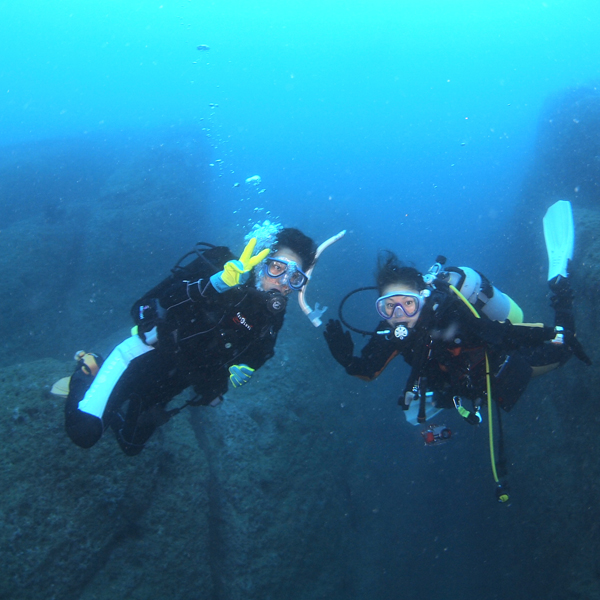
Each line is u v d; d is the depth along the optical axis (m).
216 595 7.18
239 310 2.34
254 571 7.31
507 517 10.27
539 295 11.35
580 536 8.07
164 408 2.67
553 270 3.12
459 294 2.64
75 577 5.19
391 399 13.48
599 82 14.78
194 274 2.49
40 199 16.98
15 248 12.27
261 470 8.02
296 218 17.56
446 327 2.62
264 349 2.51
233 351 2.42
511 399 2.68
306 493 8.54
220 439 8.09
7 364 10.45
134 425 2.52
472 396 2.77
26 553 4.84
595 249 8.59
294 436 8.88
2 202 16.53
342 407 10.98
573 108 13.86
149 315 2.38
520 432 10.07
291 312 11.36
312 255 2.61
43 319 11.56
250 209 17.80
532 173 14.46
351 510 10.11
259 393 9.09
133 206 14.77
